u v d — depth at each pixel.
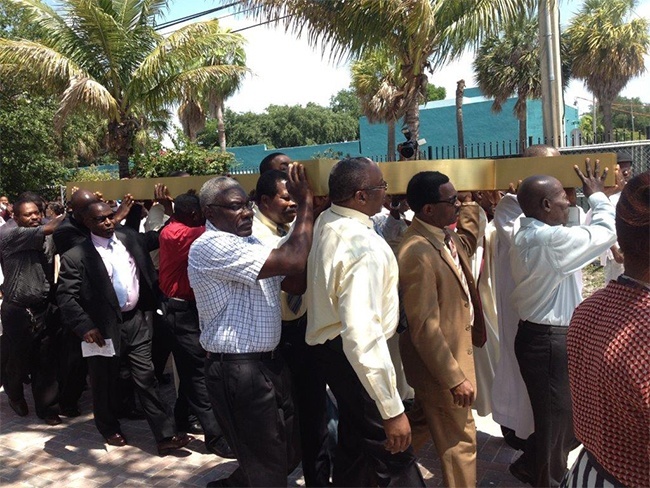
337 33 9.26
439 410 2.95
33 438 4.56
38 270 4.77
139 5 12.05
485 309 4.00
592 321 1.66
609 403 1.58
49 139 17.55
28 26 13.69
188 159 16.12
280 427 2.83
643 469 1.55
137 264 4.36
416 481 2.80
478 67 23.75
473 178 3.29
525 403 3.42
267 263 2.64
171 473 3.92
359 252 2.52
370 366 2.44
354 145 29.59
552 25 8.59
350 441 2.89
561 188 3.02
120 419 4.91
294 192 2.78
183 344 3.96
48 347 4.79
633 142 8.27
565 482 1.84
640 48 19.95
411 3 8.62
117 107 11.90
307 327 2.81
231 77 13.06
